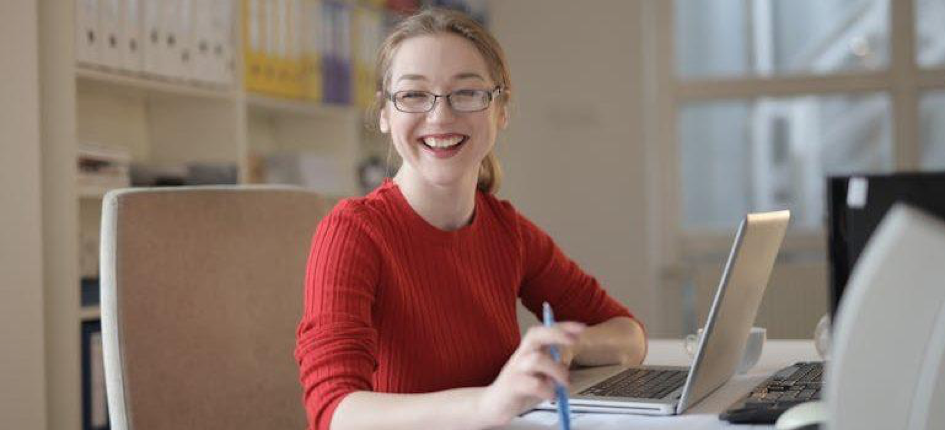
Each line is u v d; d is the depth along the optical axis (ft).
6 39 8.07
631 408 4.40
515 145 16.79
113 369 5.22
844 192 3.86
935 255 2.48
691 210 16.56
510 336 5.37
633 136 16.49
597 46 16.57
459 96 4.94
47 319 8.32
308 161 11.82
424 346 4.99
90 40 8.63
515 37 16.79
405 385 4.96
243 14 10.71
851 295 2.61
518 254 5.60
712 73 16.37
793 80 16.02
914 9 15.67
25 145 8.12
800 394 4.48
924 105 15.79
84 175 8.59
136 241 5.30
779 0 16.11
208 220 5.61
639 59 16.46
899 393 2.60
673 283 16.34
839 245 3.84
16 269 8.07
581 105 16.61
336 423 4.07
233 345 5.63
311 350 4.40
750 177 16.39
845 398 2.65
